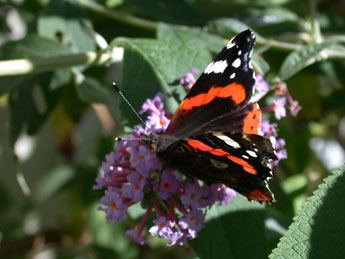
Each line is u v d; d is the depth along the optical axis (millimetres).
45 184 262
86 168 265
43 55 189
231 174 145
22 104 201
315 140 293
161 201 151
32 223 281
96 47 196
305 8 217
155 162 147
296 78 234
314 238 133
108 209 146
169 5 207
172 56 166
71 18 196
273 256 133
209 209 152
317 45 174
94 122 277
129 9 239
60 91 203
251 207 157
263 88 160
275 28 224
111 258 253
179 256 264
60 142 275
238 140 136
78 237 279
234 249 154
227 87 141
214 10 218
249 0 230
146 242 148
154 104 157
